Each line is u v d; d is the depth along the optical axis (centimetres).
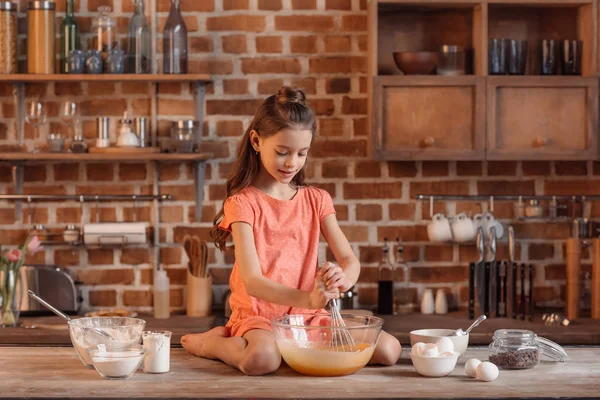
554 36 389
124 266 389
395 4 368
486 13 364
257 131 241
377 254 390
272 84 386
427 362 203
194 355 236
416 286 393
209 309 379
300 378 203
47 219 388
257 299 248
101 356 200
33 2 370
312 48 386
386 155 362
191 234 388
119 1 384
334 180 388
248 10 385
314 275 257
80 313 386
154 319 368
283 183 245
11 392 185
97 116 387
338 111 387
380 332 226
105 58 374
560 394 182
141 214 389
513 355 209
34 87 386
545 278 396
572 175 394
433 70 378
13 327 349
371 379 201
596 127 365
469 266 372
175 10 370
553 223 395
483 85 362
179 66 369
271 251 253
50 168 388
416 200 390
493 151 363
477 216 388
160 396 181
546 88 365
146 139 386
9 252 354
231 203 250
